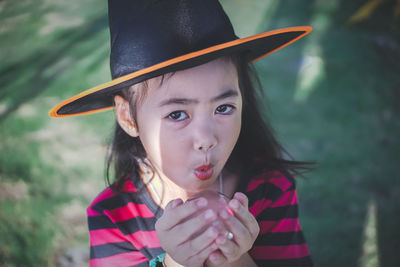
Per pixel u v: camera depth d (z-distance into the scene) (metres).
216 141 1.04
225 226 1.00
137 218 1.35
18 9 6.83
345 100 4.25
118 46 1.11
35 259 2.62
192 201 1.00
